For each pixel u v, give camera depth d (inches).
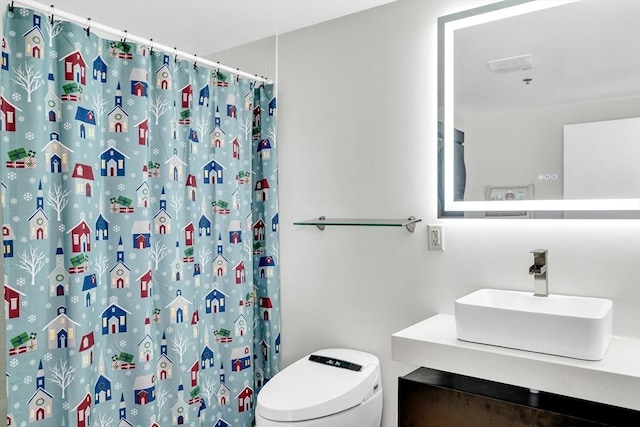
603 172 63.3
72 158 63.9
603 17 63.3
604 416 50.9
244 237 90.8
